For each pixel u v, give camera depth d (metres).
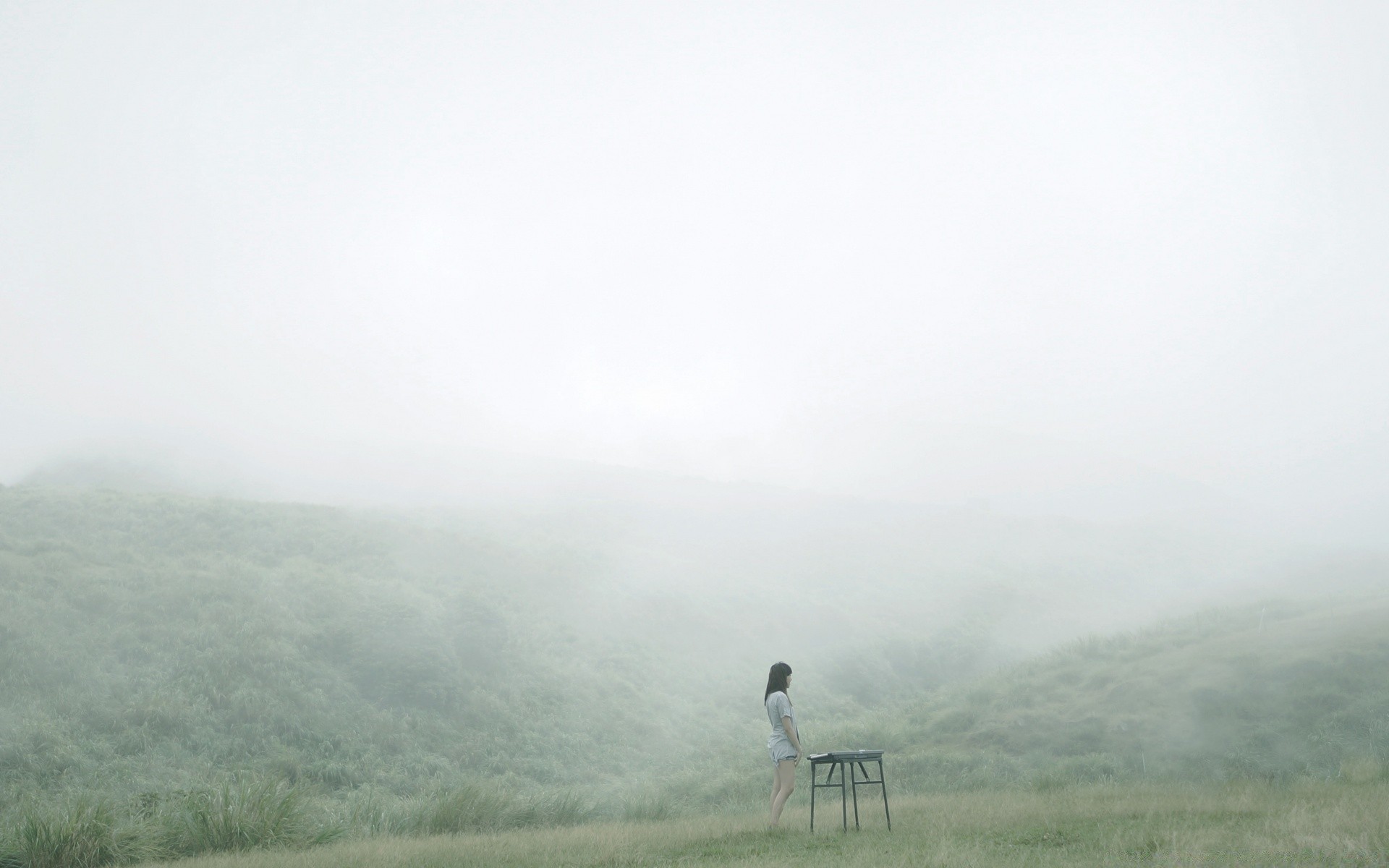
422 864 8.91
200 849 11.66
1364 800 9.39
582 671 36.06
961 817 10.44
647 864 8.29
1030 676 25.59
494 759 27.33
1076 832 8.70
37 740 21.62
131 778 21.17
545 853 9.38
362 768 24.84
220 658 27.97
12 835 11.60
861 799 15.28
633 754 30.53
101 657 26.62
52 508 42.12
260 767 23.47
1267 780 14.03
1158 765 16.34
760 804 17.56
